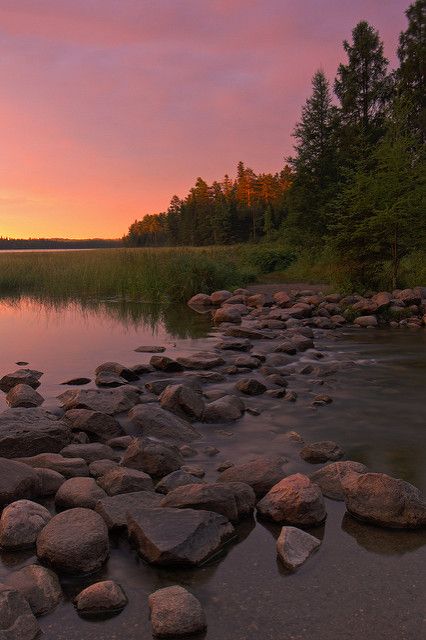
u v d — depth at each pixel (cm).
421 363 940
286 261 3014
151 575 334
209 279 2144
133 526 363
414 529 386
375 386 786
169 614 285
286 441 567
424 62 3956
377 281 1891
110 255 2642
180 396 650
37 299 2048
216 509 391
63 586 325
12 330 1335
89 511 375
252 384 748
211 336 1256
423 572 334
